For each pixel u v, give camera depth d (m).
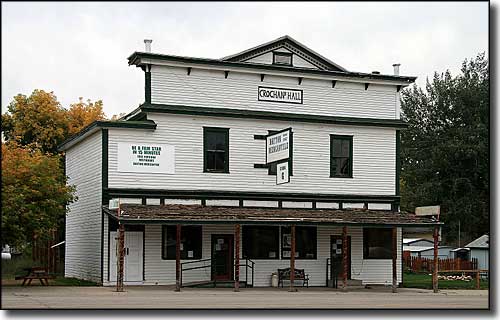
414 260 51.25
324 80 34.12
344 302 25.20
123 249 27.47
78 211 33.97
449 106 65.12
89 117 50.25
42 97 49.47
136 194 30.53
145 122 30.86
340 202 34.00
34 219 28.08
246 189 32.38
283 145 30.95
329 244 33.84
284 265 32.78
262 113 32.75
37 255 46.38
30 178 28.58
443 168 63.16
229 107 32.34
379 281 34.53
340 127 34.38
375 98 35.19
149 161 30.91
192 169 31.59
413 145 66.38
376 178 34.91
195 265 31.30
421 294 30.52
